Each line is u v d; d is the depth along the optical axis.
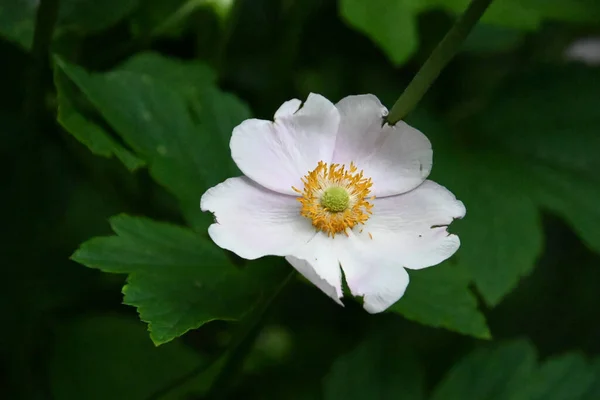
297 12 0.67
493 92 0.70
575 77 0.69
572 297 0.73
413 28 0.65
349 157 0.56
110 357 0.66
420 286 0.58
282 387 0.69
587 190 0.68
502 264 0.65
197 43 0.67
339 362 0.67
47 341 0.67
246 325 0.57
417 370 0.67
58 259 0.68
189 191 0.60
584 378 0.67
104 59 0.65
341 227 0.55
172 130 0.60
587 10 0.66
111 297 0.69
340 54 0.71
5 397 0.66
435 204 0.55
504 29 0.70
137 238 0.57
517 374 0.67
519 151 0.69
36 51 0.60
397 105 0.55
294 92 0.70
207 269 0.57
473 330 0.58
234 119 0.61
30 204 0.64
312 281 0.53
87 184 0.69
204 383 0.60
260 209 0.55
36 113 0.62
